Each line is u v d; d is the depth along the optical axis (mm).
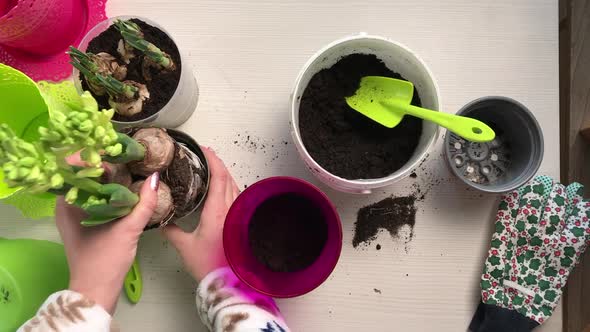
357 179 530
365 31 595
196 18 601
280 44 596
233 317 466
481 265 570
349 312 562
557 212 564
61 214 455
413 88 538
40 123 537
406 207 578
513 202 570
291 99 487
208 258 511
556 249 565
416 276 568
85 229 444
